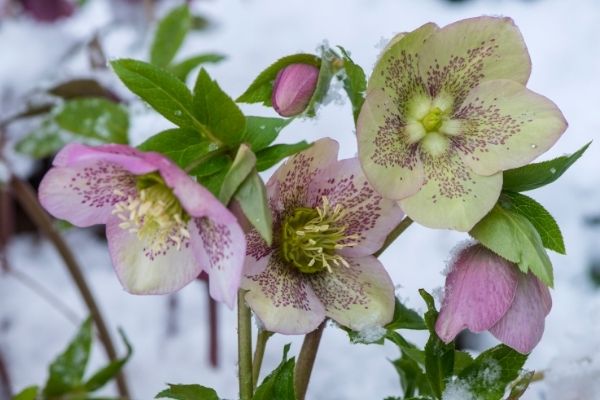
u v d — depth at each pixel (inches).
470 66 25.9
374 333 26.0
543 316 25.9
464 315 25.5
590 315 29.5
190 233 25.4
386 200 26.2
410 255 41.4
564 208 42.2
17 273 39.7
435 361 26.2
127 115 33.9
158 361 38.3
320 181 26.2
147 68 25.5
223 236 24.5
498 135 25.9
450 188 25.8
